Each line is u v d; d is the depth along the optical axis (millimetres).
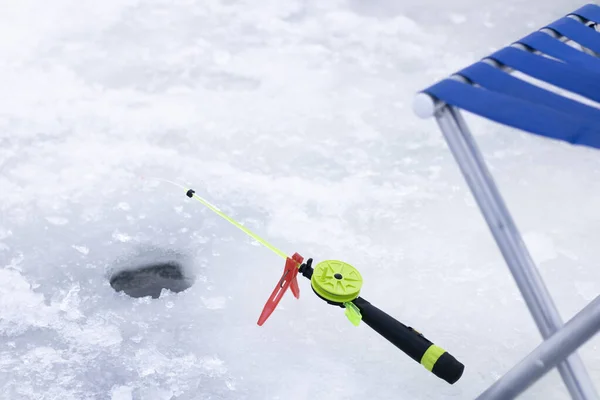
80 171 2479
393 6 3750
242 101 2936
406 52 3355
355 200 2426
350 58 3293
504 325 1999
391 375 1830
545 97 1303
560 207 2443
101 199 2369
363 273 2129
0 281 2023
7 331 1880
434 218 2375
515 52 1464
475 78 1332
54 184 2412
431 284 2111
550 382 1829
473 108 1208
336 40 3428
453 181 2557
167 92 2957
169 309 1987
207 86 3023
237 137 2713
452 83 1278
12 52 3113
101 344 1861
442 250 2238
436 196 2479
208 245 2219
